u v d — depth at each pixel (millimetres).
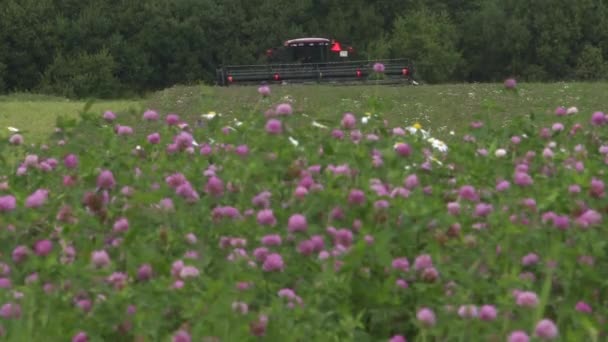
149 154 12484
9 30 150125
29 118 44562
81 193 10055
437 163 12711
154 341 7078
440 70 176750
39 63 154875
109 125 13164
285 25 177125
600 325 7457
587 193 9977
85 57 152500
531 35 178125
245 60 171000
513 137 13711
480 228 9461
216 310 6664
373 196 9641
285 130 12227
